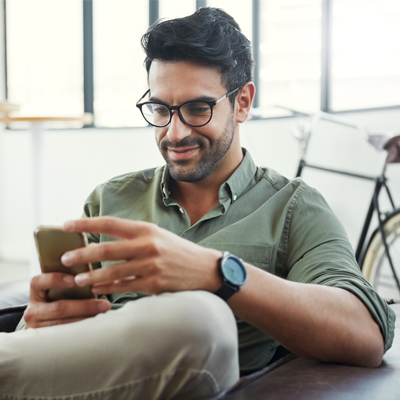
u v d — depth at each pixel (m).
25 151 4.21
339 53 2.95
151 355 0.63
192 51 0.96
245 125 3.28
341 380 0.70
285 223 1.00
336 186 2.92
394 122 2.73
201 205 1.09
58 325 0.72
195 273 0.69
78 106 4.01
